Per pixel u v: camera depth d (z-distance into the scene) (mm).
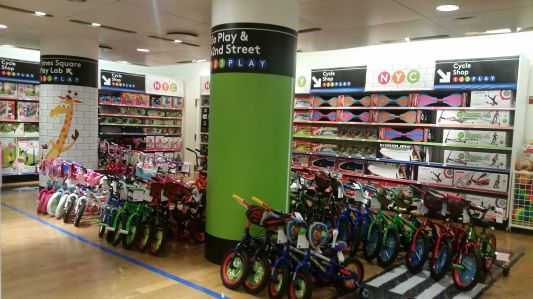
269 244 3793
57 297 3652
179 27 6516
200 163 7965
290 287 3635
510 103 6656
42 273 4199
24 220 6309
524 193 6516
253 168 4293
